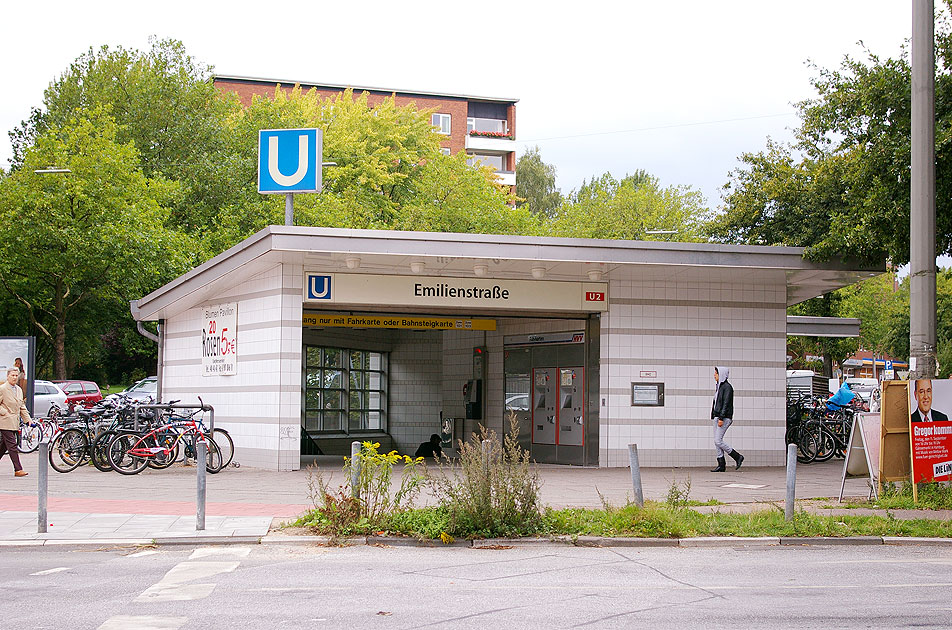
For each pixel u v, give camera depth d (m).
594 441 19.80
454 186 48.78
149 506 12.69
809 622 6.67
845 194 17.94
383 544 10.31
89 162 35.81
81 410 18.36
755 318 20.22
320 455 25.25
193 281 19.66
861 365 67.81
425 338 28.22
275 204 41.22
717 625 6.55
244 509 12.44
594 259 17.30
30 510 12.21
